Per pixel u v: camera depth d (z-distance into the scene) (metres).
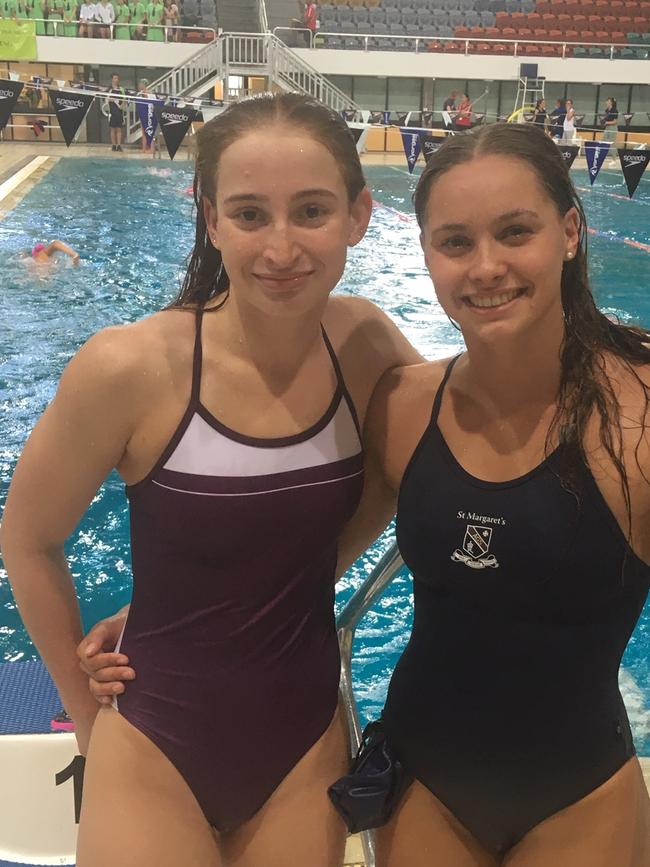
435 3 19.88
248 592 1.19
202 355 1.17
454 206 1.08
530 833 1.23
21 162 14.45
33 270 7.69
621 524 1.12
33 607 1.26
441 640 1.24
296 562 1.21
